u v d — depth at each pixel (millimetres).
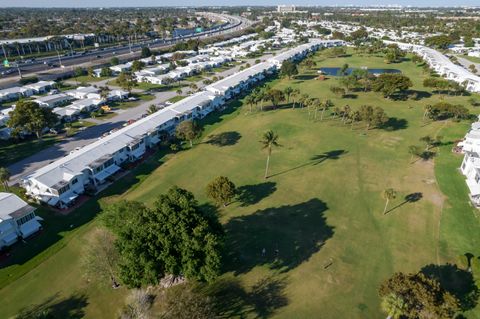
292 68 192625
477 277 55812
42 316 46375
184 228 50156
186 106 133125
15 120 104625
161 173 93000
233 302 52625
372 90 169750
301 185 86312
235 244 64938
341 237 67562
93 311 51500
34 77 185750
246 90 177625
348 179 89188
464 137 111688
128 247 49406
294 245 65062
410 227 70500
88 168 84312
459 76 181125
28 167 94562
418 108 144625
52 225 70938
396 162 98375
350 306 52406
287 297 53750
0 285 55812
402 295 46062
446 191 82875
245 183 87438
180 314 48750
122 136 101438
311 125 127125
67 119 129250
